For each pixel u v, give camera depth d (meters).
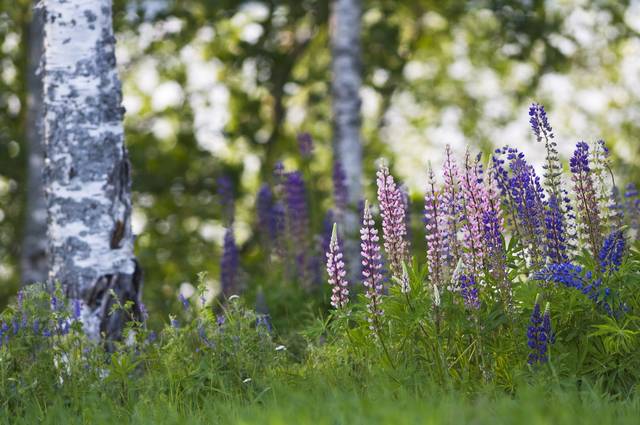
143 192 26.55
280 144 28.05
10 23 25.34
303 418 7.32
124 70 26.56
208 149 27.17
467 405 7.75
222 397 9.07
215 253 26.86
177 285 25.14
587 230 9.71
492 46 27.38
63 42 11.42
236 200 26.83
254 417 7.65
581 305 8.98
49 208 11.43
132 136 27.39
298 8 25.36
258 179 27.19
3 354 9.32
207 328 9.99
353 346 9.33
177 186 27.19
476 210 9.34
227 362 9.67
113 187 11.39
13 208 25.31
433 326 9.12
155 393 9.09
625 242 9.25
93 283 11.18
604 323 8.93
